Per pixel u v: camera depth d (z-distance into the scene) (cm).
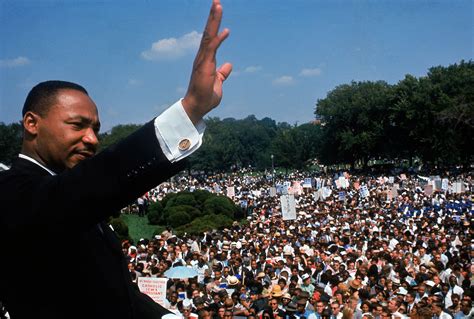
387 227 2597
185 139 143
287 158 9556
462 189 4325
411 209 3503
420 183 5500
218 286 1608
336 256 1889
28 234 144
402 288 1462
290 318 1270
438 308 1217
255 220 3622
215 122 12169
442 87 7831
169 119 143
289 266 1789
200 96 140
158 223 4403
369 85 9200
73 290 160
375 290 1447
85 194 139
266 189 6084
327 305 1273
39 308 157
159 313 197
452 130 7394
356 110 8788
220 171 10488
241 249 2183
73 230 143
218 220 3784
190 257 2000
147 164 142
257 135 12044
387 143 8725
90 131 166
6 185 149
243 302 1398
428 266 1681
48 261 156
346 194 4625
